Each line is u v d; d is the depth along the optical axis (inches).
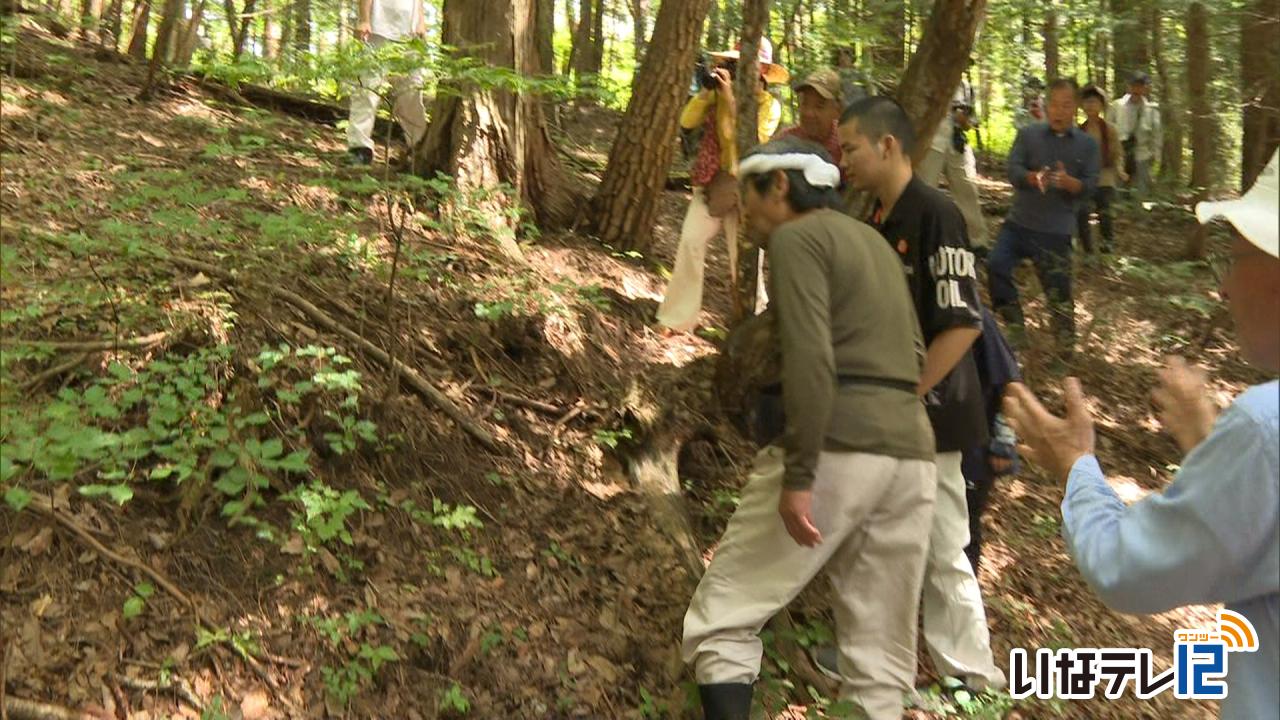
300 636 120.3
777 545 110.6
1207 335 279.3
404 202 162.7
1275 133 347.9
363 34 210.2
